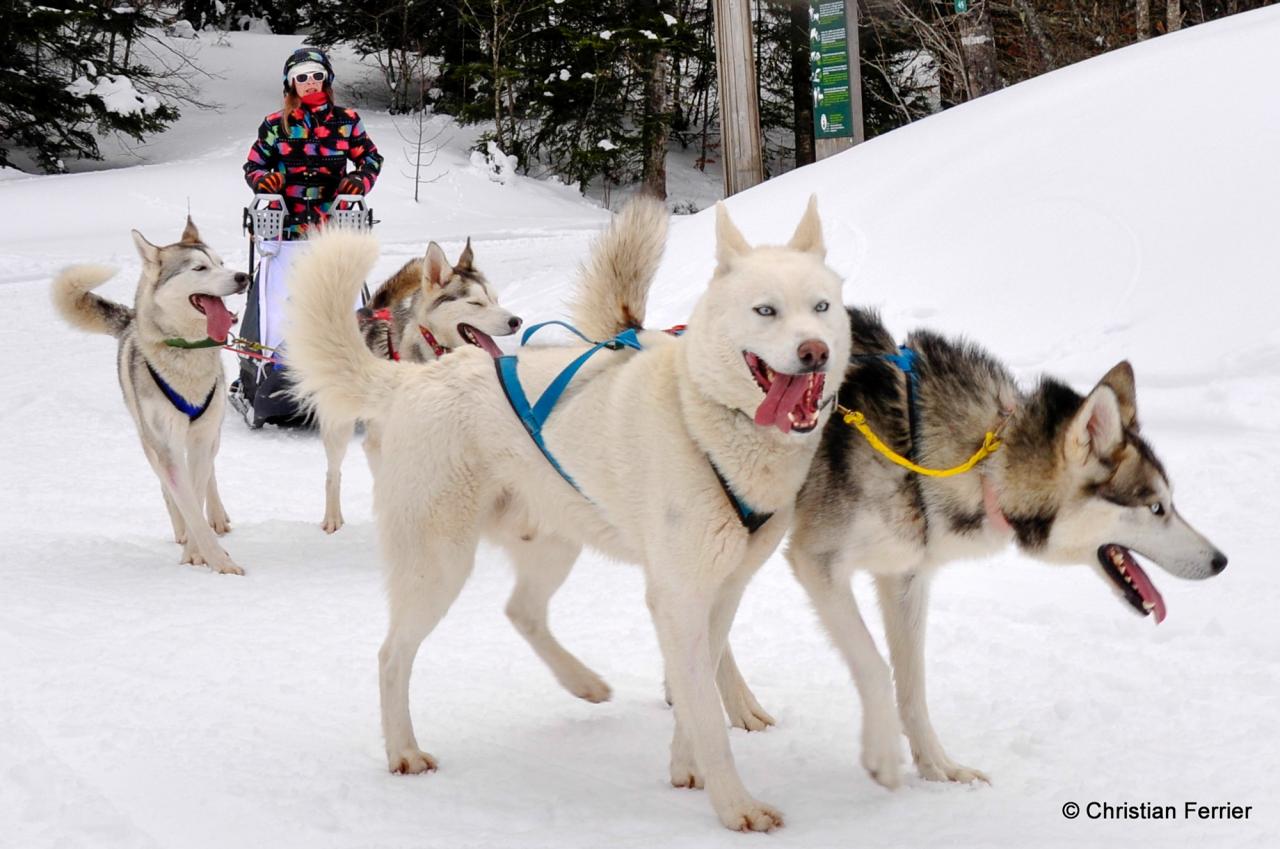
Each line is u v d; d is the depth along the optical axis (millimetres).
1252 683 3688
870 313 3580
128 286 14547
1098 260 7676
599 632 4602
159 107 27328
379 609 4941
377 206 23188
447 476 3469
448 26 31547
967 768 3287
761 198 10961
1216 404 6117
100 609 4848
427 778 3318
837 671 4133
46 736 3455
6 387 9891
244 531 6387
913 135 10953
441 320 6680
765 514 3152
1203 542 3119
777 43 29781
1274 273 6902
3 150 27281
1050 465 3186
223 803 3064
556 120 28562
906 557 3303
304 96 8023
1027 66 20562
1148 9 18656
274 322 8117
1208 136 8297
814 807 3119
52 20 25859
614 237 3994
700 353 3066
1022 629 4301
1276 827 2832
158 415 5723
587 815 3080
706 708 3064
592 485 3328
